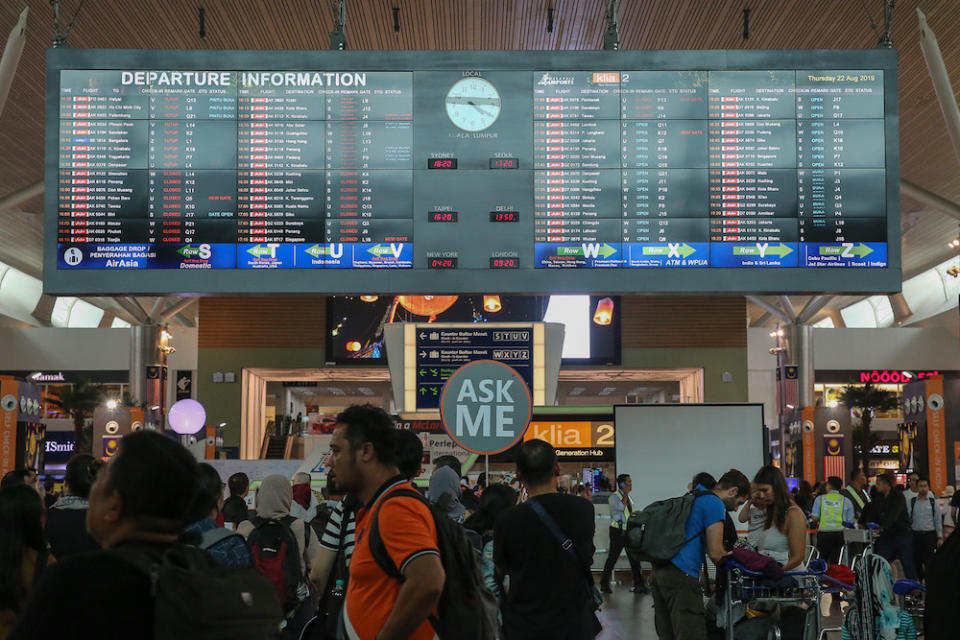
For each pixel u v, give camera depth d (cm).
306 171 1273
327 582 432
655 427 1532
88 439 4778
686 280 1262
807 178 1280
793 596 736
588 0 2220
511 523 483
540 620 473
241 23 2322
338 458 347
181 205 1259
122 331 4797
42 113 2923
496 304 3869
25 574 424
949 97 1848
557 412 2158
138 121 1270
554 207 1277
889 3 1332
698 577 716
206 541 441
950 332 4769
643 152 1288
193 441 2002
